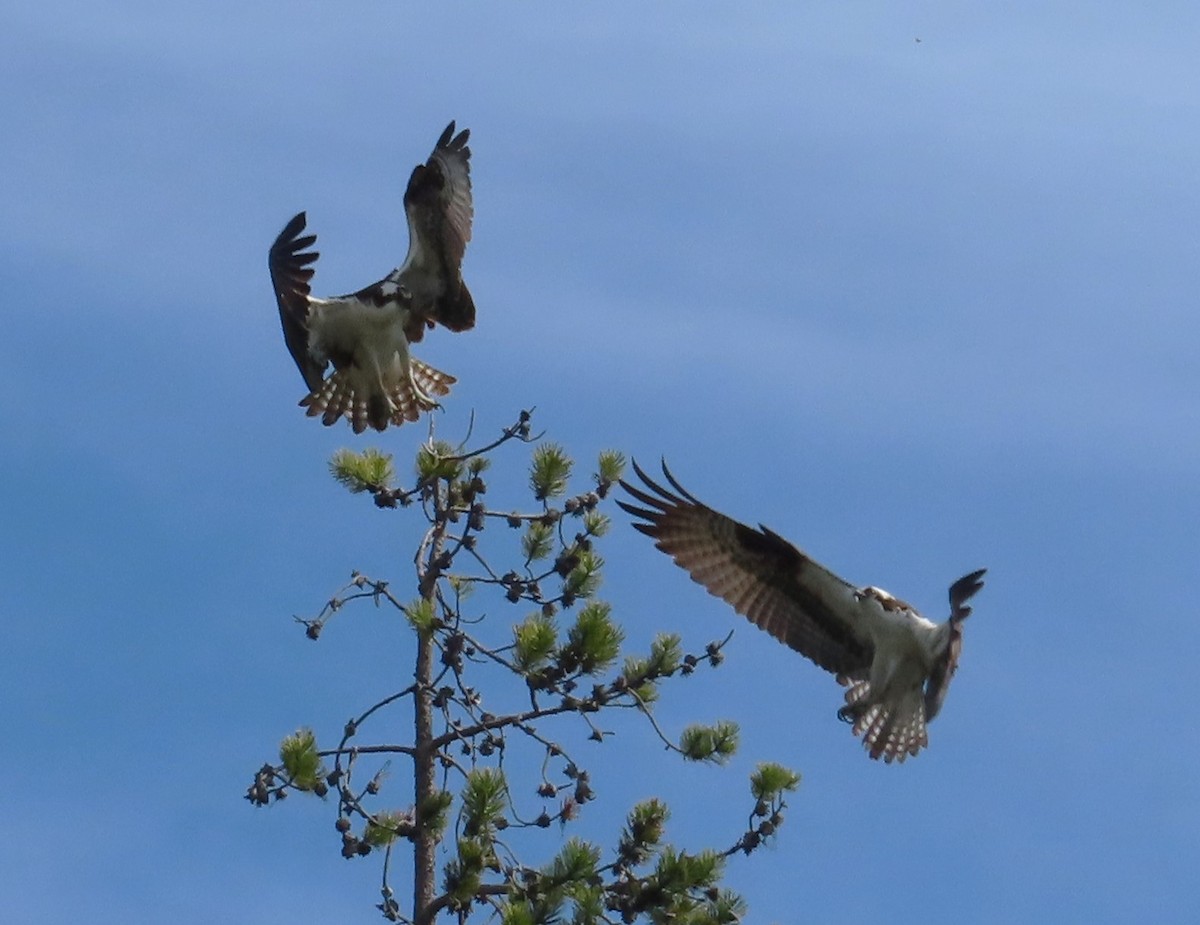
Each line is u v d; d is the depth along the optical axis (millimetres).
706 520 16062
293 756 13703
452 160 18938
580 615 14555
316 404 18906
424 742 14266
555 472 15367
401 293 18625
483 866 13664
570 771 14039
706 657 14727
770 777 14344
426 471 14836
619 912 14031
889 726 15430
